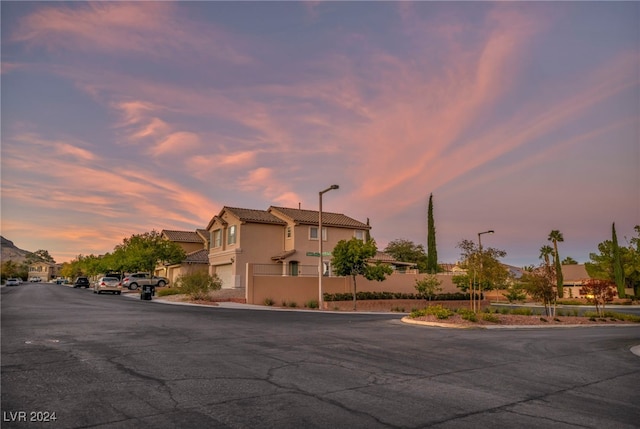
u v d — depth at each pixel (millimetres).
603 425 5840
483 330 17844
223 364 8906
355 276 31781
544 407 6621
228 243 40219
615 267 54719
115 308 23062
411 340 13422
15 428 5168
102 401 6227
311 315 22547
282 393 6898
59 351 9867
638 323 24547
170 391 6812
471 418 5973
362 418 5812
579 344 13891
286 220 39844
